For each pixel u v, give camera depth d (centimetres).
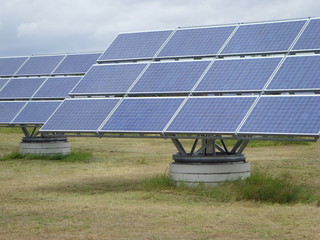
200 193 1995
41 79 3525
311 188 2177
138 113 2080
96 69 2436
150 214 1641
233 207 1766
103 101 2228
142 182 2378
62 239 1335
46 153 3369
